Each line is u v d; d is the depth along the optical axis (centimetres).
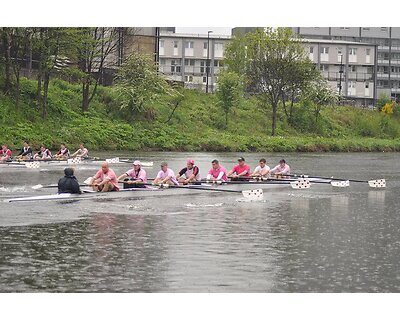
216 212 2733
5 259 1808
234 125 9119
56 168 4703
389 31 14675
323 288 1598
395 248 2042
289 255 1923
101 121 7550
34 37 6962
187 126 8456
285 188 3741
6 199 2870
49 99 7375
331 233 2298
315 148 8706
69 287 1574
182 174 3359
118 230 2258
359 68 13200
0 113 6688
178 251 1950
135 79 8088
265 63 9262
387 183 4300
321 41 12888
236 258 1875
